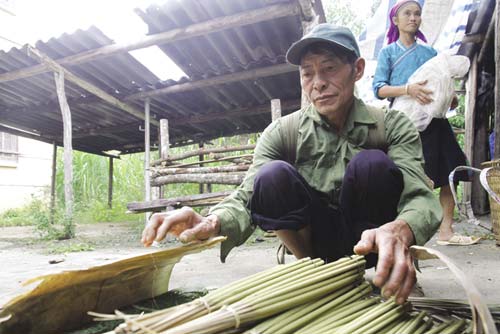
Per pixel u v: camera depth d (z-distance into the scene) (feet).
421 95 8.14
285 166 4.64
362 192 4.49
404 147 4.63
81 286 3.20
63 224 17.04
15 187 36.73
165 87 18.31
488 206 16.79
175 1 12.25
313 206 4.98
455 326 3.06
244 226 4.46
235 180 14.83
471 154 16.53
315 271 3.45
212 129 25.35
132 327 2.42
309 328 2.93
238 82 17.89
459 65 8.27
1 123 23.62
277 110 15.70
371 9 29.09
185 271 8.46
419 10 8.55
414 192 3.98
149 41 14.03
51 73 16.97
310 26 12.60
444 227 10.08
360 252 3.08
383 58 8.91
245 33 13.96
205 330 2.50
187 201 13.78
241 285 3.12
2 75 16.39
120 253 12.53
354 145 4.90
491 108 17.54
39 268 9.85
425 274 7.09
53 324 3.15
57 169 34.30
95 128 24.70
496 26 11.49
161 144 18.04
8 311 2.81
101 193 34.19
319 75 4.58
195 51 15.34
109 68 16.66
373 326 2.90
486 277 6.63
